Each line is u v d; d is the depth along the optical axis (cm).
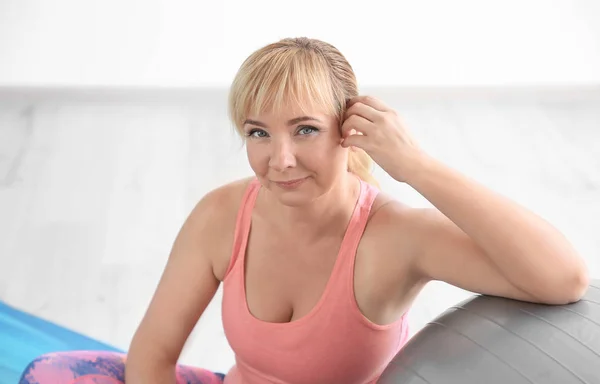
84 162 384
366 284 129
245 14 537
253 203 138
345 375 135
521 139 426
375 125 119
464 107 486
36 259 290
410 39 541
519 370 106
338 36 544
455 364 110
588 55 538
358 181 135
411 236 125
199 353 237
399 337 139
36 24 519
